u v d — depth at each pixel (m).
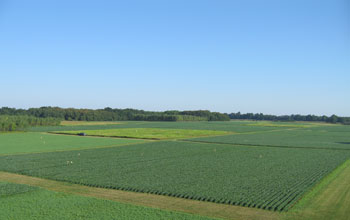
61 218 22.84
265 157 57.56
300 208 25.78
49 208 25.16
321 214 24.31
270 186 33.38
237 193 30.20
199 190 31.27
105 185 33.22
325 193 30.62
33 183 34.78
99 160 52.03
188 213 24.58
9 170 41.62
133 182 34.91
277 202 27.31
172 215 23.67
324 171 42.69
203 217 23.31
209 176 38.88
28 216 23.20
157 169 43.88
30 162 48.94
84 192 30.84
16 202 26.70
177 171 42.31
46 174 39.19
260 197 28.84
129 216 23.36
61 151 63.72
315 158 56.59
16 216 23.16
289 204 26.48
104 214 23.78
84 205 26.00
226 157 57.12
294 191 31.16
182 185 33.53
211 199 28.08
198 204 27.03
